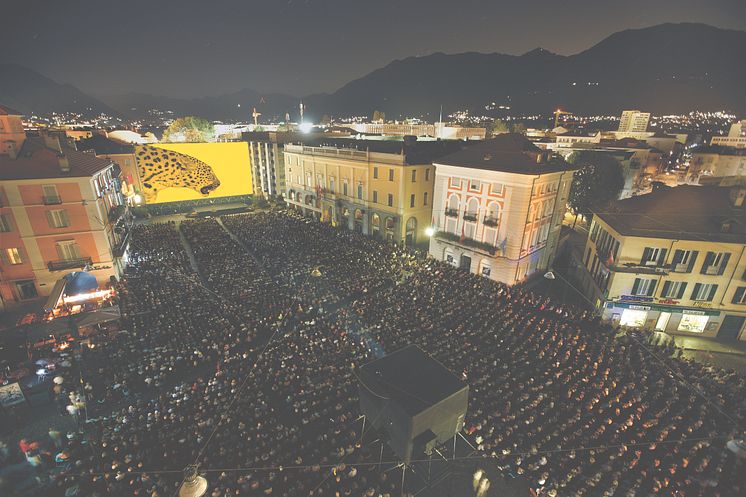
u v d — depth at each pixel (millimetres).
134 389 24312
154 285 37031
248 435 20297
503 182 39188
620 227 33406
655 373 25703
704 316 32625
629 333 31094
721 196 34438
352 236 53812
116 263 40000
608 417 22266
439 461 20219
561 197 44250
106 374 25047
